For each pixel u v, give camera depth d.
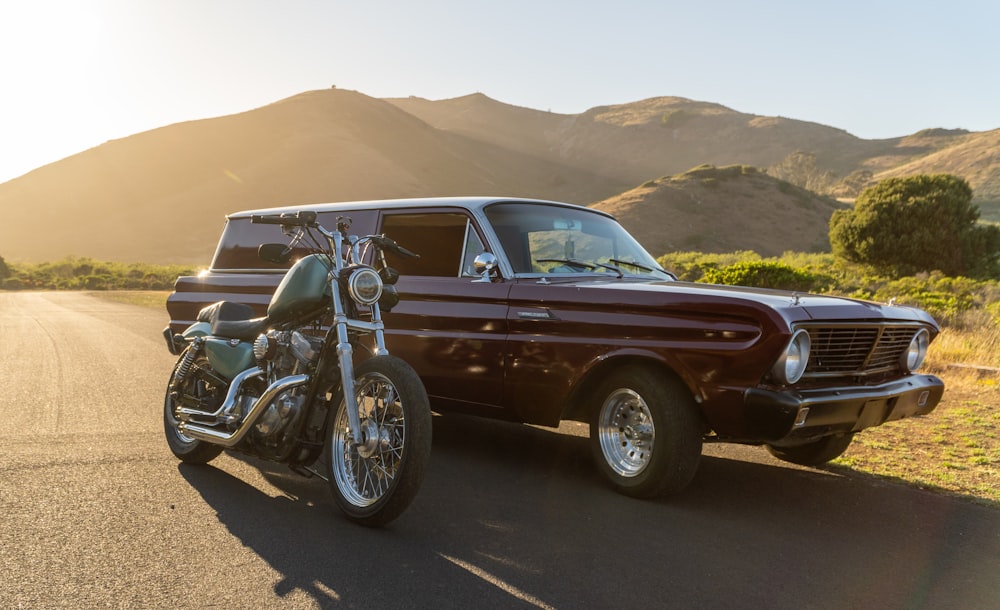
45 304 25.34
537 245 5.62
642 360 4.67
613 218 6.57
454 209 5.71
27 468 4.89
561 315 4.97
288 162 175.38
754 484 5.17
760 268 19.20
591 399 5.06
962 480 5.44
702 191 107.00
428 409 3.86
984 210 166.12
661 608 3.17
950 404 8.19
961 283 23.64
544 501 4.57
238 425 4.55
